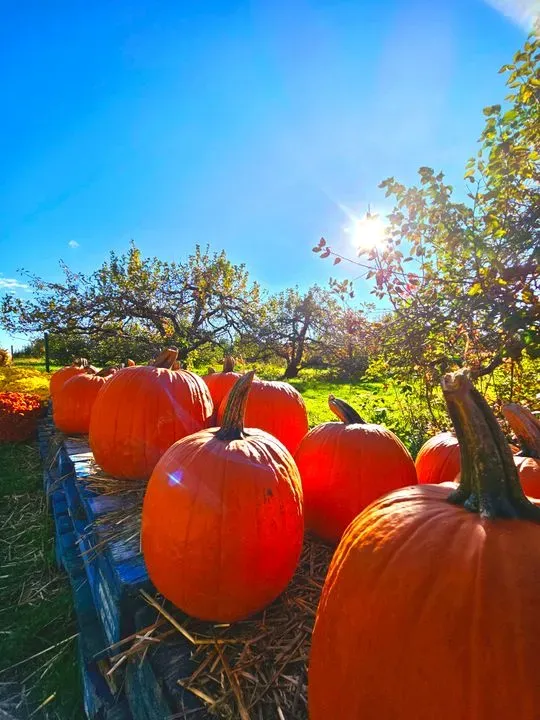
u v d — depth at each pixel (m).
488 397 3.68
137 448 2.43
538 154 2.60
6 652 2.40
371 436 1.83
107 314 14.88
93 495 2.39
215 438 1.55
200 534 1.33
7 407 6.45
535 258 2.56
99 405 2.56
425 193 3.01
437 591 0.79
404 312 3.56
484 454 0.88
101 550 1.89
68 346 15.48
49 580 3.03
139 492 2.38
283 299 17.62
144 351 14.49
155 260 15.35
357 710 0.81
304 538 1.91
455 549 0.82
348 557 0.96
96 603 2.05
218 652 1.24
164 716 1.12
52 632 2.55
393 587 0.83
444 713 0.72
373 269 3.30
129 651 1.28
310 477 1.84
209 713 1.07
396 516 0.95
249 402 2.63
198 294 15.33
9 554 3.40
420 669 0.76
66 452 3.51
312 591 1.55
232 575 1.33
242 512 1.35
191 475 1.41
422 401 4.31
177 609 1.45
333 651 0.89
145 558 1.48
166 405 2.48
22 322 14.18
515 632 0.71
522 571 0.76
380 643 0.81
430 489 1.05
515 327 2.68
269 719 1.06
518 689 0.69
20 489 4.70
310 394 10.23
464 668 0.73
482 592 0.75
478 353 3.24
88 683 1.87
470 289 2.91
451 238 2.91
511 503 0.87
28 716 2.06
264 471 1.43
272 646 1.27
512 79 2.54
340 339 15.42
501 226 2.75
